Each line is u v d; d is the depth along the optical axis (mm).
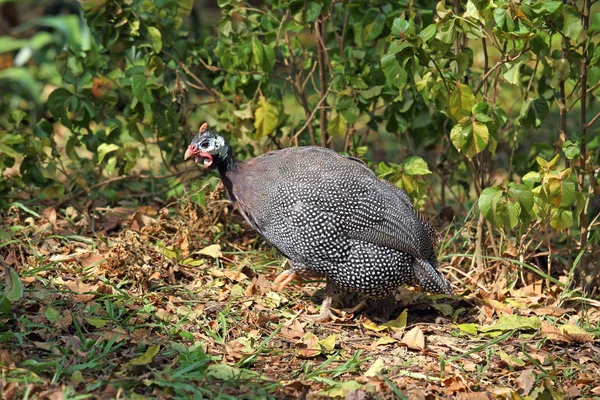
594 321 9008
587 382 7660
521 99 10656
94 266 9320
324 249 8461
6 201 10789
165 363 7520
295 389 7180
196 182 10562
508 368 7949
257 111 10211
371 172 8820
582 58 9039
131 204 11398
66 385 6781
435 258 9180
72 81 10805
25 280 8758
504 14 8203
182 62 10875
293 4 9305
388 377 7590
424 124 10648
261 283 9477
